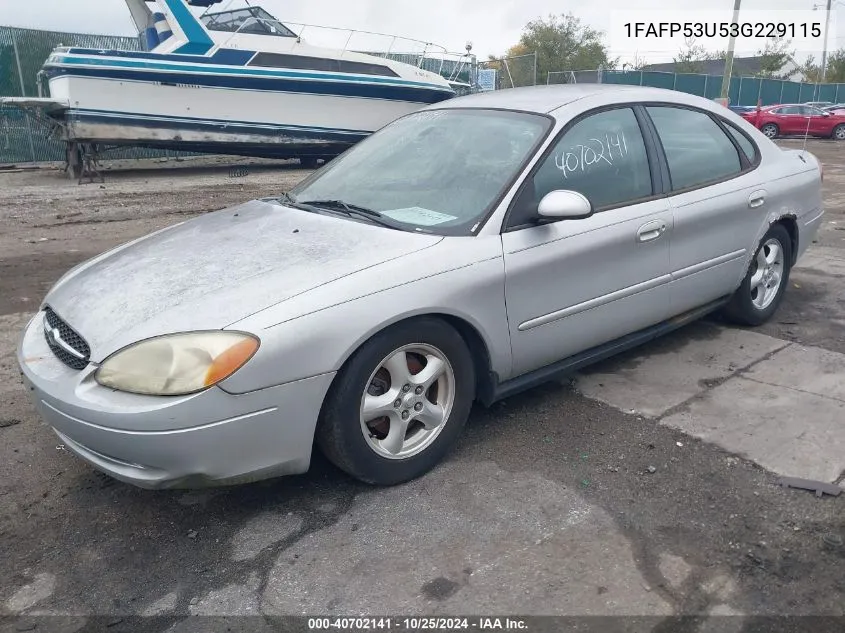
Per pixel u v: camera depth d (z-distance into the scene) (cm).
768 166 472
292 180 1583
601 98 390
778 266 495
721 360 433
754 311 480
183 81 1620
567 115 368
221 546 276
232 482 270
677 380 406
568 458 327
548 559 260
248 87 1680
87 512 300
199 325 261
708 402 377
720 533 272
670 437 343
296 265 292
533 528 278
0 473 329
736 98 3462
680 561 257
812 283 600
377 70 1822
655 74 3144
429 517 287
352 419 285
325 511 294
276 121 1734
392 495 303
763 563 255
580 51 4656
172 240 348
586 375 417
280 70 1691
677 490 300
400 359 296
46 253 790
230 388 254
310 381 269
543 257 334
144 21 1855
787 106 2773
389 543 273
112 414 253
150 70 1587
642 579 249
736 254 444
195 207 1141
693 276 417
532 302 335
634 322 390
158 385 252
